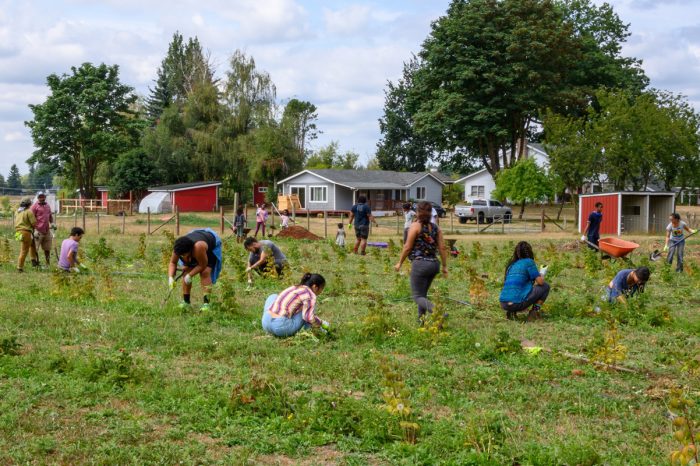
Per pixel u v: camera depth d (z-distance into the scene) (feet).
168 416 20.27
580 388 23.76
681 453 15.62
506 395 22.79
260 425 19.61
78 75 220.43
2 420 19.24
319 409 20.03
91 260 63.10
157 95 326.44
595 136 142.20
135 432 18.74
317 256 74.13
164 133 227.81
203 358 27.07
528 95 175.42
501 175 169.58
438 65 183.83
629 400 22.54
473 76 172.86
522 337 31.91
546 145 149.18
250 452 17.87
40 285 45.39
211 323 33.73
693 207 213.87
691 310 40.60
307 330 30.60
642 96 145.18
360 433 19.08
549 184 164.96
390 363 26.07
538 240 104.83
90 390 22.21
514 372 25.61
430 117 179.73
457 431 19.15
